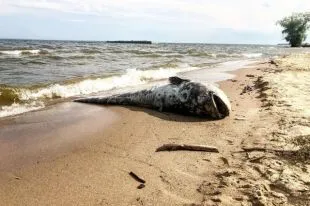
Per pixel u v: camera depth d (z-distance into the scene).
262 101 8.24
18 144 5.05
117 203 3.37
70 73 13.51
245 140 5.28
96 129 5.96
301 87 9.98
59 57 21.70
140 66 17.92
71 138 5.41
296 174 3.93
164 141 5.32
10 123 6.21
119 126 6.18
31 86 9.68
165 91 7.51
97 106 8.01
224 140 5.34
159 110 7.49
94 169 4.19
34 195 3.51
